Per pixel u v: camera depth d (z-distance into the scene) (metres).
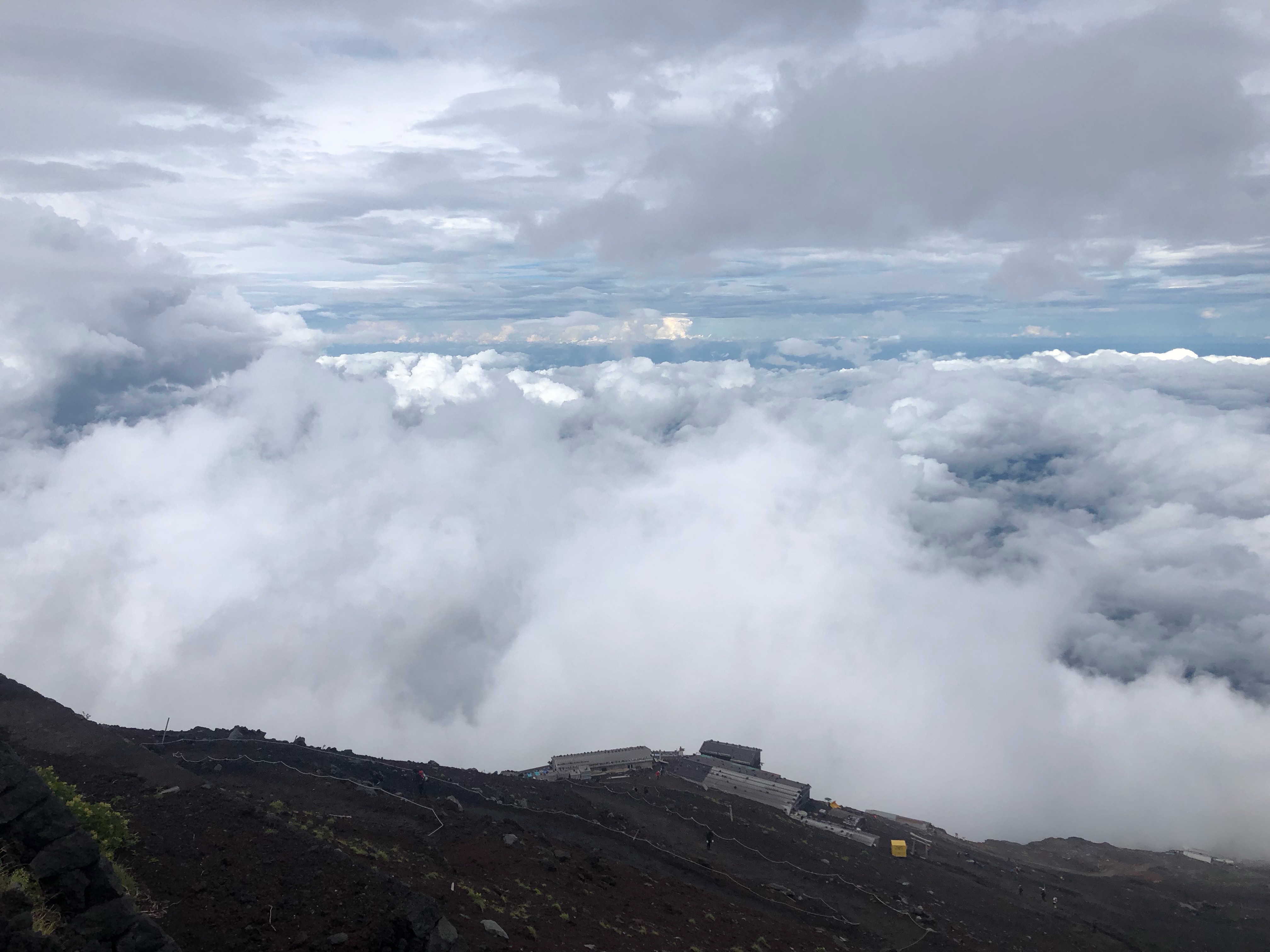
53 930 14.03
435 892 24.27
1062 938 52.19
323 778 37.25
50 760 26.92
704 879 41.41
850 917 42.72
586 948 24.59
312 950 18.00
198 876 20.33
